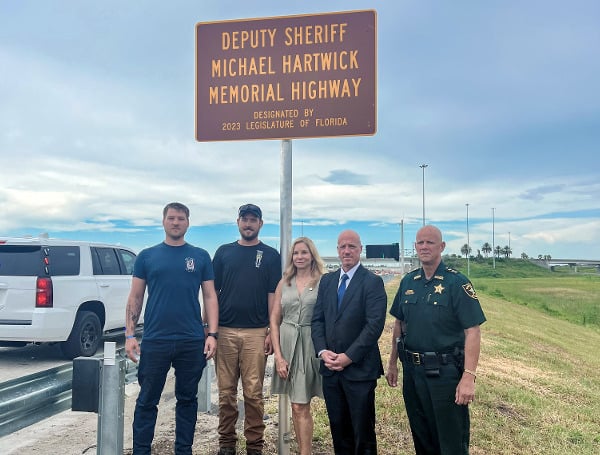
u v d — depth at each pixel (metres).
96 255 9.26
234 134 4.94
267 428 5.37
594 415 7.85
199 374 4.19
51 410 3.44
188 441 4.12
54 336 8.20
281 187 4.90
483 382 7.94
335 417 4.03
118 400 3.45
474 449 5.32
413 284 3.86
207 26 4.99
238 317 4.55
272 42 4.89
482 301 28.84
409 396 3.88
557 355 14.75
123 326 9.80
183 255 4.14
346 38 4.78
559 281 85.00
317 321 4.12
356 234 4.02
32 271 8.10
